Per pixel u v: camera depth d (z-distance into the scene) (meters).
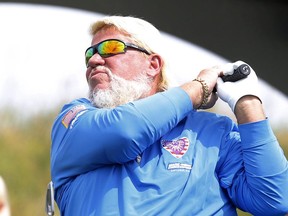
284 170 6.38
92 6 14.25
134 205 6.16
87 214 6.25
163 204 6.18
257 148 6.38
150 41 6.93
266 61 14.80
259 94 6.61
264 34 14.68
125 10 14.42
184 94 6.47
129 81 6.79
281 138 30.23
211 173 6.45
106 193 6.26
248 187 6.43
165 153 6.42
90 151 6.33
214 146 6.58
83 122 6.42
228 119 6.88
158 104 6.34
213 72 6.71
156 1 14.41
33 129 33.44
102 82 6.76
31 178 32.25
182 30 14.75
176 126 6.63
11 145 32.91
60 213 6.72
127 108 6.29
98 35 6.94
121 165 6.38
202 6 14.56
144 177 6.28
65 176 6.55
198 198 6.31
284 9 14.56
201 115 6.83
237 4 14.60
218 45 14.84
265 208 6.37
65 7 14.34
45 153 33.28
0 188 5.23
